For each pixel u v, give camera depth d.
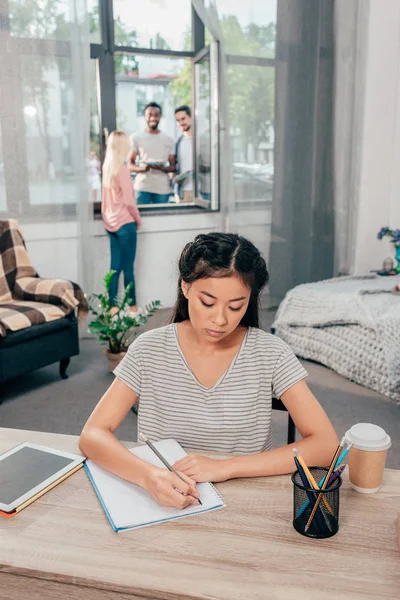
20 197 3.79
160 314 4.57
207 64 4.43
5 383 3.22
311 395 1.15
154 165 4.80
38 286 3.26
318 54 4.45
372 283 3.76
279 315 3.76
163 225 4.60
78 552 0.80
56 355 3.16
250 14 4.25
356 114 4.65
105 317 3.27
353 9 4.47
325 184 4.74
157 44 4.57
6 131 3.68
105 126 4.36
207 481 0.98
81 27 3.71
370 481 0.95
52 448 1.12
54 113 3.76
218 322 1.04
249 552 0.80
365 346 3.12
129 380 1.19
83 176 3.87
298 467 0.85
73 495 0.96
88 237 3.96
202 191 4.84
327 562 0.77
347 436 0.95
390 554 0.79
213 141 4.51
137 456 1.05
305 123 4.56
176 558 0.78
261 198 4.59
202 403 1.17
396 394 2.93
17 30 3.59
